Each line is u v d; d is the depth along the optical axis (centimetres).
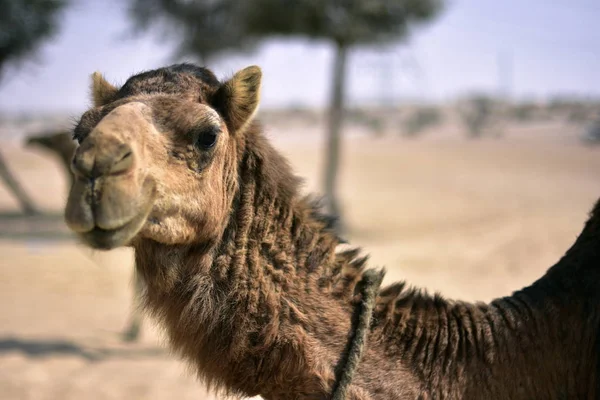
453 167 4509
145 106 335
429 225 2342
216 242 349
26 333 1144
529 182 3509
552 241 1705
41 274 1619
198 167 338
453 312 354
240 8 2334
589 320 344
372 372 332
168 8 2483
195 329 345
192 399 805
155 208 322
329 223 369
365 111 10744
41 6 2417
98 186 292
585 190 3077
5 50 2427
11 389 842
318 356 332
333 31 2209
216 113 351
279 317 338
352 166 4816
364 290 346
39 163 4781
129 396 818
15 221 2338
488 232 1934
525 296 360
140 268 359
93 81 407
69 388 843
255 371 339
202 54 2573
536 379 343
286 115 10644
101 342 1097
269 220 355
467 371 340
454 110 9775
